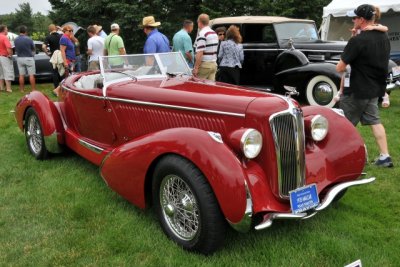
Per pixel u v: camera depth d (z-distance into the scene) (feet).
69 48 32.68
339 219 11.83
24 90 37.42
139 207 11.43
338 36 45.70
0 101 31.22
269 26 30.86
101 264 9.64
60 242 10.55
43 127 16.06
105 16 63.05
